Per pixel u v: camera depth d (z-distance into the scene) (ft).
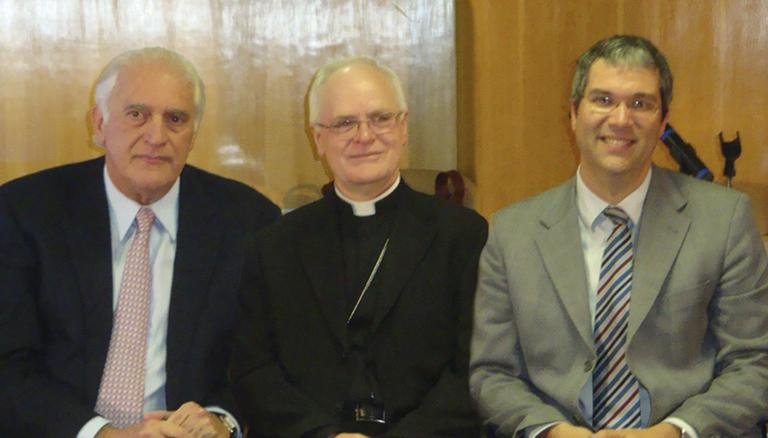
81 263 8.34
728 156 11.17
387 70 8.50
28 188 8.55
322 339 8.27
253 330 8.41
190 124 8.50
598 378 7.96
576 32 12.59
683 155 9.55
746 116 11.85
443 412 7.98
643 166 8.09
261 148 11.77
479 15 12.32
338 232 8.55
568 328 8.02
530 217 8.38
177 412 7.88
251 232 8.78
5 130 11.12
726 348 7.92
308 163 11.85
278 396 8.07
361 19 12.02
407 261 8.31
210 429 7.80
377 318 8.21
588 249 8.23
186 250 8.54
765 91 11.71
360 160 8.32
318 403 8.14
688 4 12.14
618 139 7.84
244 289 8.47
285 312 8.33
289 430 7.93
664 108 8.08
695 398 7.70
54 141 11.23
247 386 8.23
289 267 8.38
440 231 8.43
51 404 7.95
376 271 8.39
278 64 11.76
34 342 8.30
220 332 8.52
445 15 12.23
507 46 12.41
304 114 11.84
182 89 8.41
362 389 8.11
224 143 11.69
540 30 12.49
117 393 8.25
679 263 7.90
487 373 8.25
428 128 12.37
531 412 7.80
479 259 8.43
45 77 11.16
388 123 8.35
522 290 8.15
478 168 12.46
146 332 8.41
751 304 7.88
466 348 8.30
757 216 11.67
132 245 8.51
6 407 8.02
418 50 12.23
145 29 11.39
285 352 8.31
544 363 8.12
